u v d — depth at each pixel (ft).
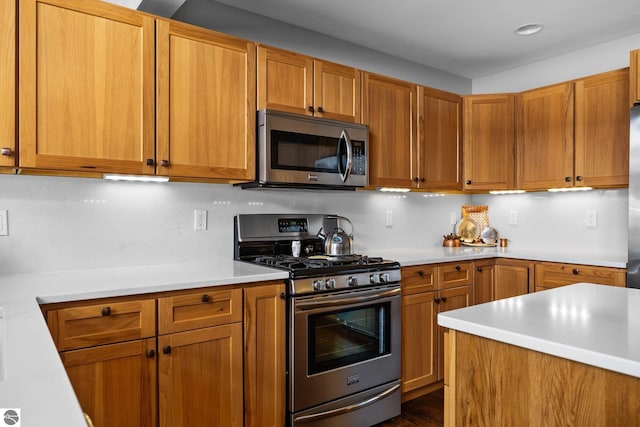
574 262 9.12
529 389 3.51
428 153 10.29
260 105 7.62
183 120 6.79
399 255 9.66
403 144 9.79
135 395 5.52
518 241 12.03
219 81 7.16
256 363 6.56
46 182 6.64
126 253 7.33
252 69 7.54
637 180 8.11
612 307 4.33
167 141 6.63
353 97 8.91
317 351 7.12
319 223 9.39
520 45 10.44
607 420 3.04
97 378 5.26
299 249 8.60
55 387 2.13
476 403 3.90
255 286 6.57
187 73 6.83
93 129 6.00
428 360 9.07
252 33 8.75
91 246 7.02
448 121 10.76
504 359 3.68
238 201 8.59
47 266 6.66
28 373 2.34
